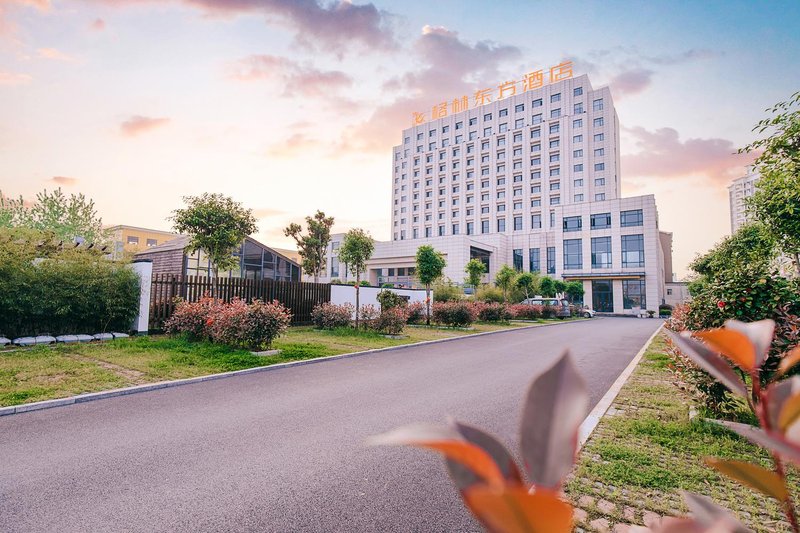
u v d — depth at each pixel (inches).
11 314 399.5
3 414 209.9
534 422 20.0
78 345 393.4
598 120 2217.0
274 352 388.8
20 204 839.1
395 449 174.7
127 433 188.9
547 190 2287.2
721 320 203.9
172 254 778.2
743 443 174.7
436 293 1132.5
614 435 189.3
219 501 132.4
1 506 128.3
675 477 145.3
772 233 349.7
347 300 756.6
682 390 221.6
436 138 2807.6
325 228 1312.7
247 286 589.9
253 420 209.0
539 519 13.0
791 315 183.6
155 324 487.8
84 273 430.0
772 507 128.0
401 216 2955.2
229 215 561.9
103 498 133.4
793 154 247.1
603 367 379.2
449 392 270.1
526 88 2642.7
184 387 271.4
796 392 25.7
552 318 1246.3
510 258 2283.5
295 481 146.0
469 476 19.5
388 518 123.7
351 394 261.6
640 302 1754.4
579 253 1919.3
